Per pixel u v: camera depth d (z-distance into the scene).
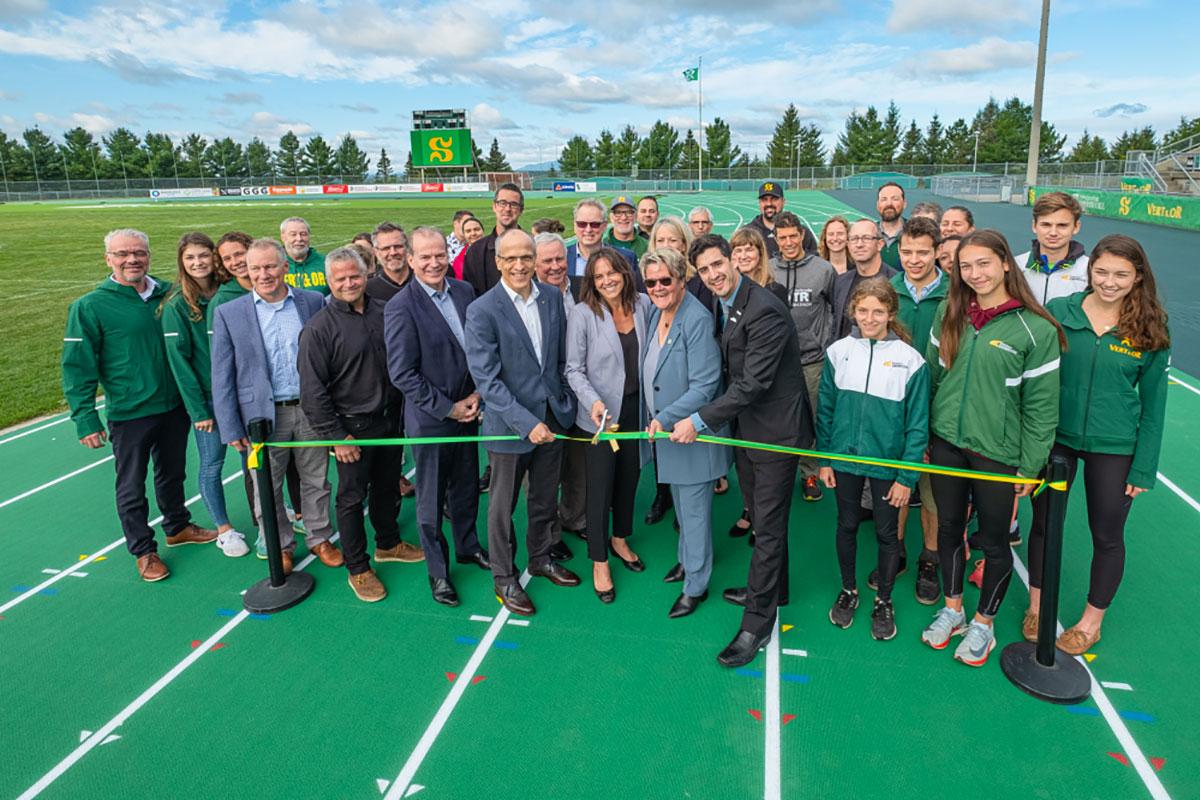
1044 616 3.30
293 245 5.62
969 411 3.31
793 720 3.20
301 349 3.94
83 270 19.12
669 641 3.79
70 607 4.24
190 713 3.34
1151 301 3.07
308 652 3.78
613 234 6.18
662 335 3.80
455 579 4.49
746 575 4.45
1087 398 3.30
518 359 3.79
